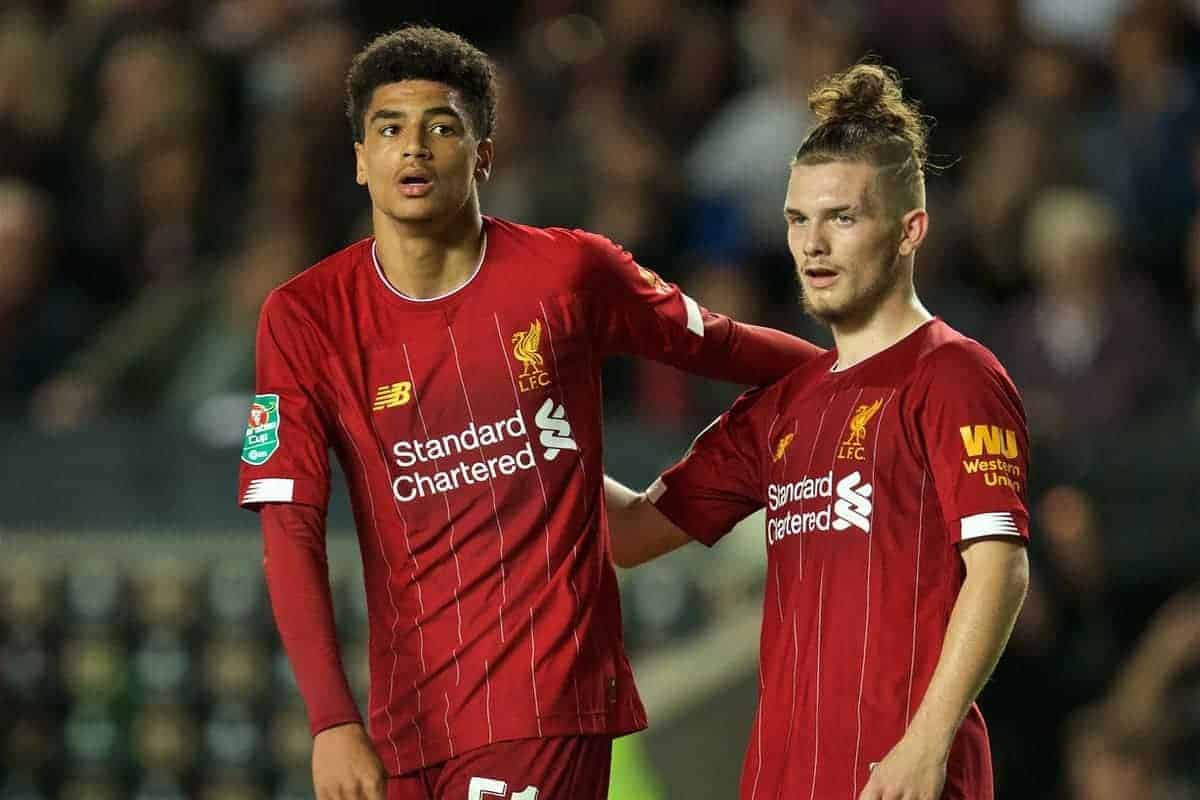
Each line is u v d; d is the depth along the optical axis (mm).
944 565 14680
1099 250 30672
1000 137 33438
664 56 36031
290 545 14930
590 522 15422
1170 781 26828
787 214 15312
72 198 35844
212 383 30500
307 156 32688
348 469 15445
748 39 36375
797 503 15180
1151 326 30938
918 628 14625
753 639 26453
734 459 16094
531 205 32438
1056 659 27844
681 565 28250
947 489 14516
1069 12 37750
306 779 27938
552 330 15352
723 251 32625
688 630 27859
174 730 28188
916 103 16219
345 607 27531
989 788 14875
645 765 25109
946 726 14047
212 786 28062
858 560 14781
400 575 15305
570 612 15156
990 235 32594
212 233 34719
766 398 15906
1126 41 35375
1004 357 30969
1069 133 34219
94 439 29125
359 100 15086
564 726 15023
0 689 28141
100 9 37688
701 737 25562
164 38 37031
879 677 14617
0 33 37375
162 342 31344
